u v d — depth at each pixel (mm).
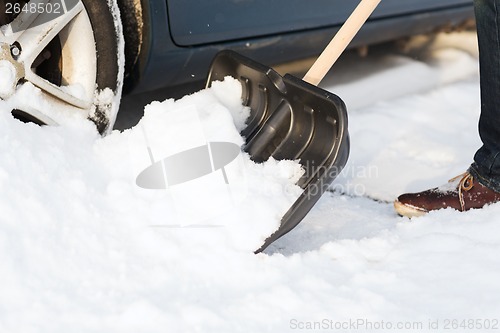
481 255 2428
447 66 4715
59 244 2227
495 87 2637
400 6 4086
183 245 2314
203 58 3225
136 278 2203
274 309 2127
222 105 2588
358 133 3641
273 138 2604
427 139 3635
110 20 2684
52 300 2088
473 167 2828
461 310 2145
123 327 2027
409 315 2121
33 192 2277
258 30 3375
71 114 2637
